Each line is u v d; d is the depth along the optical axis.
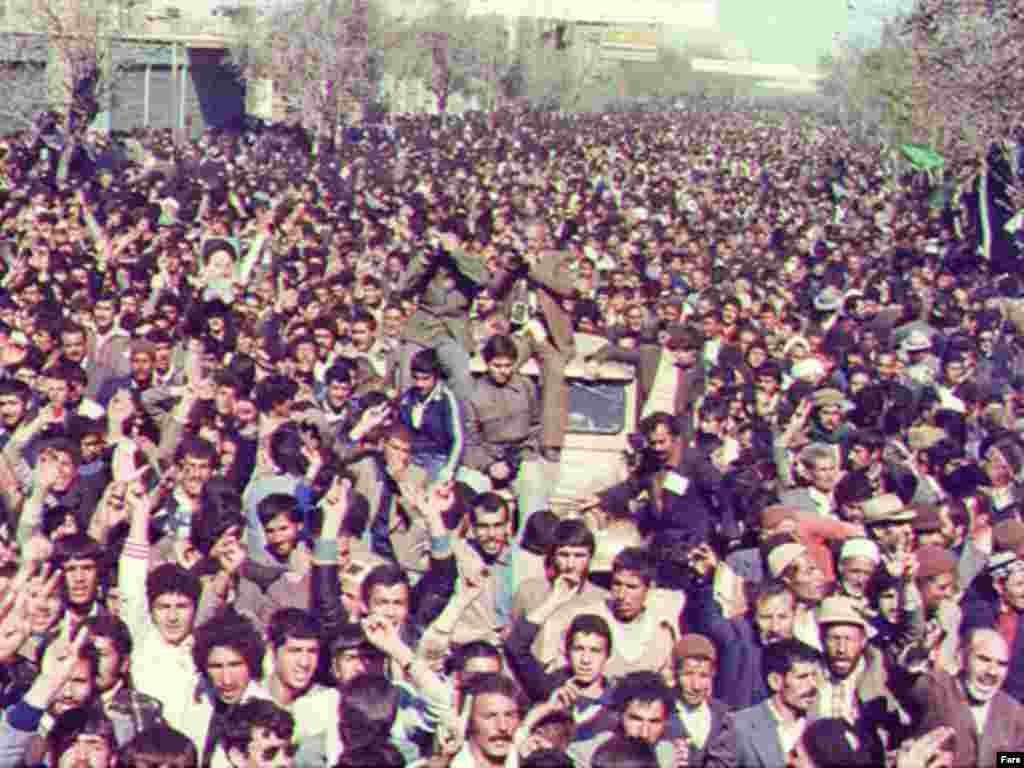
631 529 12.45
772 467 14.15
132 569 10.46
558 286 14.15
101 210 31.02
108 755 8.52
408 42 84.00
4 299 20.94
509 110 93.81
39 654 9.23
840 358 20.17
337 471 11.77
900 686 9.66
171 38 65.88
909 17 40.09
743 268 27.27
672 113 130.88
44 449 12.12
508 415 13.62
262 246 25.20
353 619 10.49
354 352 17.73
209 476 11.80
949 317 22.64
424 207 33.50
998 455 14.09
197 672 9.42
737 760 9.14
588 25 112.62
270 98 71.31
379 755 7.92
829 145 87.06
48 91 48.34
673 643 10.19
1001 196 34.50
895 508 11.78
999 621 10.61
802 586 10.73
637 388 14.41
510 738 8.52
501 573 10.98
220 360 16.45
